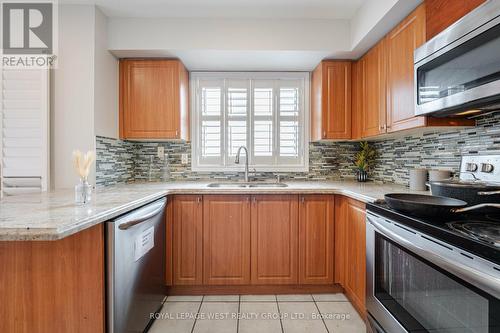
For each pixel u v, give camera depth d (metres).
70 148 2.16
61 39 2.15
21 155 2.05
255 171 2.95
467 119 1.67
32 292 1.25
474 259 0.85
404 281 1.25
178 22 2.36
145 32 2.35
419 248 1.09
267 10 2.25
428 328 1.08
